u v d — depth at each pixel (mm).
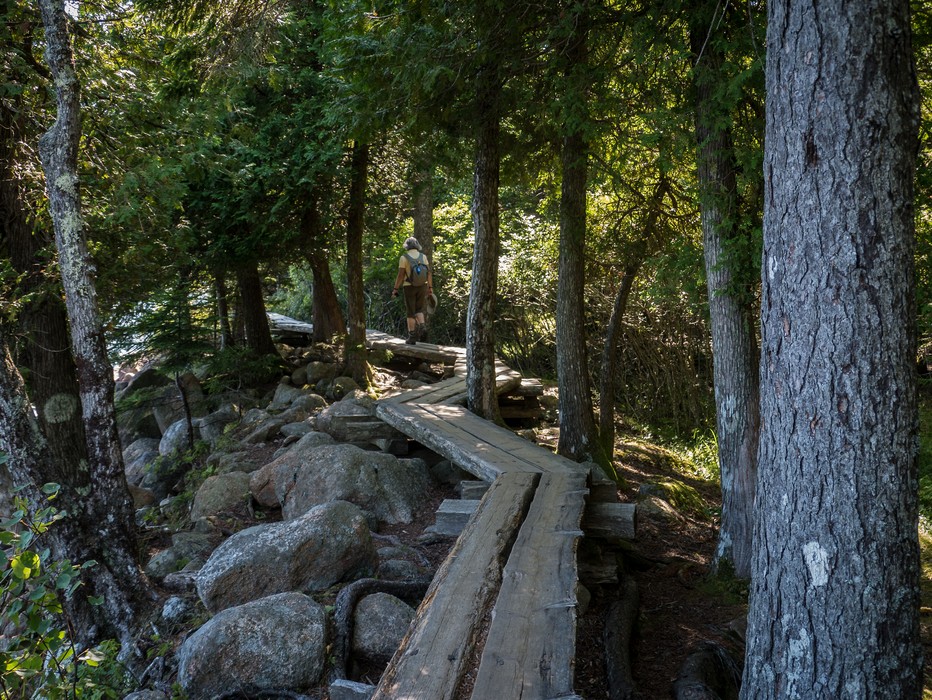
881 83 2840
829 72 2875
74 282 5164
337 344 13062
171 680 4410
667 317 13844
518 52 7074
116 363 11188
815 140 2918
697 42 6082
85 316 5188
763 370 3223
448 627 3564
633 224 10078
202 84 8445
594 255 10547
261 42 8125
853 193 2863
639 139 6562
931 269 5230
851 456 2908
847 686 2953
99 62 7883
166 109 8633
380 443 9164
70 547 4973
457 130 8703
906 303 2902
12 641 3705
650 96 6625
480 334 9008
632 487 9141
